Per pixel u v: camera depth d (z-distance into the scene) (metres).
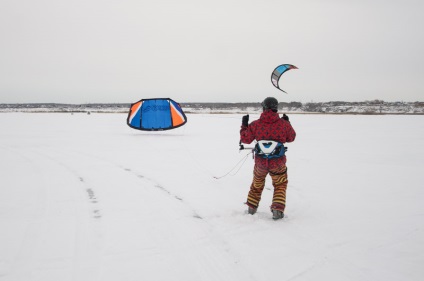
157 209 5.96
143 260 4.01
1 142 16.58
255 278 3.60
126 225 5.16
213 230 4.96
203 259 4.04
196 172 9.36
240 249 4.30
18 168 9.84
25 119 41.84
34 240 4.56
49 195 6.86
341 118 49.53
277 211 5.30
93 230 4.94
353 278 3.59
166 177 8.66
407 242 4.54
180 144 15.98
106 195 6.88
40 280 3.53
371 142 17.25
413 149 14.52
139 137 19.33
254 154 5.55
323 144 16.39
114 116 53.19
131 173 9.15
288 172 9.50
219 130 25.09
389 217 5.55
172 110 21.42
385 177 8.80
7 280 3.53
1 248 4.30
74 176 8.72
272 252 4.22
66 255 4.12
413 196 6.89
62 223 5.22
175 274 3.68
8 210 5.83
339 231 4.92
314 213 5.77
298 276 3.63
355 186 7.79
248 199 5.65
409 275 3.66
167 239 4.63
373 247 4.37
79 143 16.23
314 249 4.30
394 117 53.88
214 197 6.79
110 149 14.09
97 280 3.55
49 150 13.74
